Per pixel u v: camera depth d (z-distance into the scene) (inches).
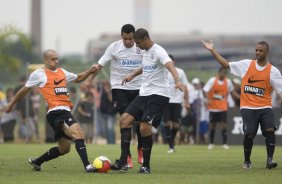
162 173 1013.2
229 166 1149.1
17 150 1601.9
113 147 1753.2
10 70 3014.3
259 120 1085.1
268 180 914.1
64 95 1019.3
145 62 1011.9
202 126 2170.3
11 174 988.6
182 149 1716.3
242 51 5516.7
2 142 2214.6
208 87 1830.7
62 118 1002.7
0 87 2536.9
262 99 1079.6
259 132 2016.5
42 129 2674.7
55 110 1006.4
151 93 1005.8
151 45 1004.6
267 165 1091.3
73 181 895.7
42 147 1753.2
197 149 1720.0
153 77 1008.2
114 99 1168.2
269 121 1074.7
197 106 2172.7
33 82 1019.3
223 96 1829.5
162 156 1413.6
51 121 1011.9
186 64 5467.5
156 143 2224.4
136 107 1016.2
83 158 1000.9
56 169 1069.8
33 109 2231.8
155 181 898.1
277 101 2174.0
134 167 1119.6
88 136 2180.1
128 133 1017.5
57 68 1037.8
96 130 2212.1
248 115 1078.4
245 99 1085.8
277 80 1068.5
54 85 1017.5
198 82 2186.3
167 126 1583.4
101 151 1556.3
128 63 1150.3
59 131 1008.9
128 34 1133.7
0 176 959.0
